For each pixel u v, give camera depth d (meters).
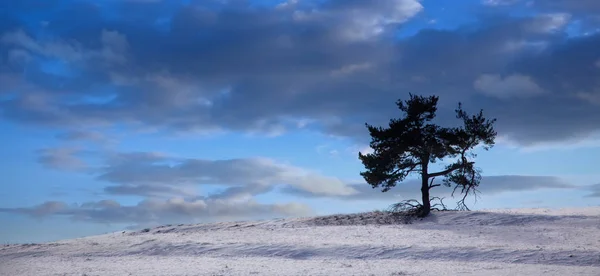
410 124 51.06
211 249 32.78
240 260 29.41
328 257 29.73
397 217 48.25
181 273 24.30
